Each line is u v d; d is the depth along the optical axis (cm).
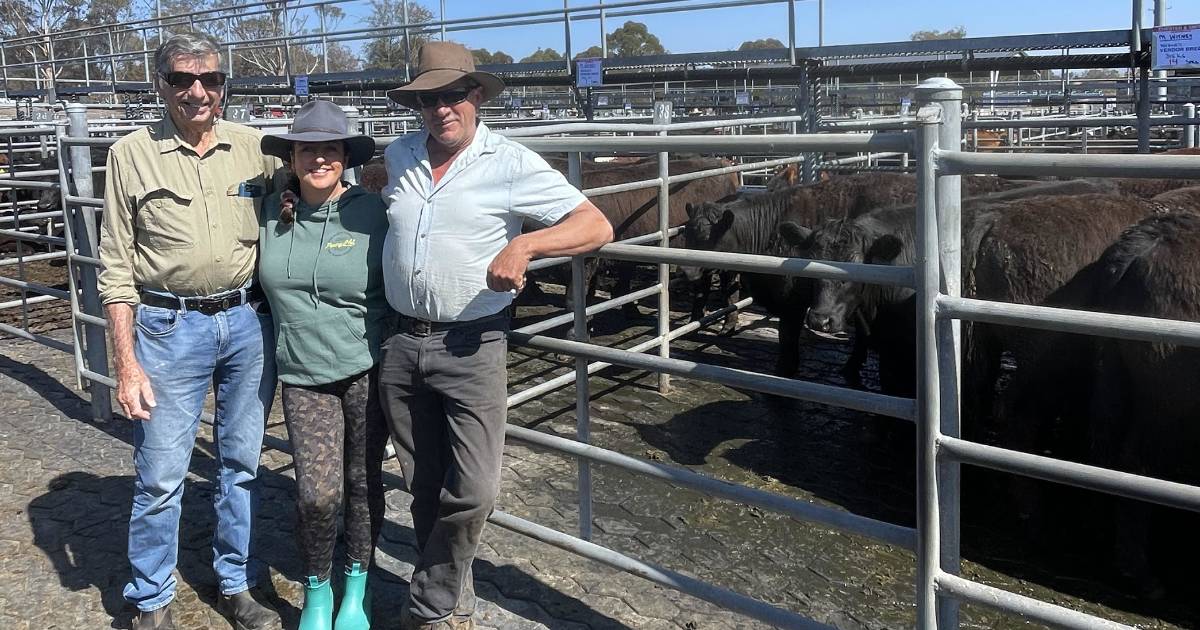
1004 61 885
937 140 234
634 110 1767
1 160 1288
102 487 462
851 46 928
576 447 331
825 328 540
